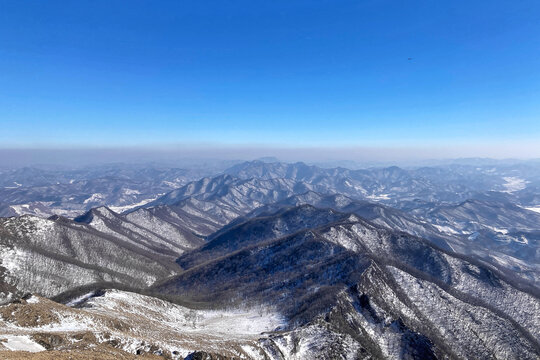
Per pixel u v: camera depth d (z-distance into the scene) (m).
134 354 71.81
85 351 63.31
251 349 97.62
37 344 63.66
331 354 103.56
